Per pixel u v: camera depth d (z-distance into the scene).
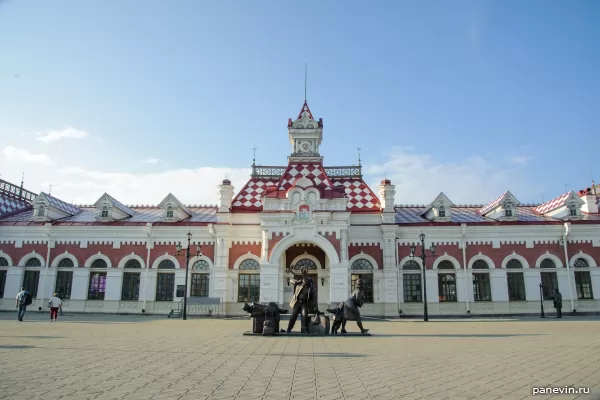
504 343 19.31
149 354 15.62
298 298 24.00
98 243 44.06
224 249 42.00
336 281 38.81
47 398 9.48
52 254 43.97
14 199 49.53
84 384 10.80
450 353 16.25
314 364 13.82
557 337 21.62
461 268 43.34
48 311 42.66
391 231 42.84
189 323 31.64
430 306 42.62
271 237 39.78
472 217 47.31
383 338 21.73
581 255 43.34
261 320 23.16
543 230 43.62
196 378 11.62
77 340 19.62
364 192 45.56
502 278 43.09
